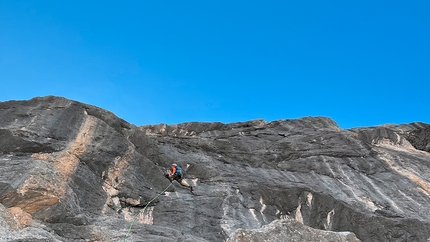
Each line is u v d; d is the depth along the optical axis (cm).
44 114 1370
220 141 1969
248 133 2250
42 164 1051
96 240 995
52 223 989
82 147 1296
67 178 1142
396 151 2131
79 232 993
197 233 1251
